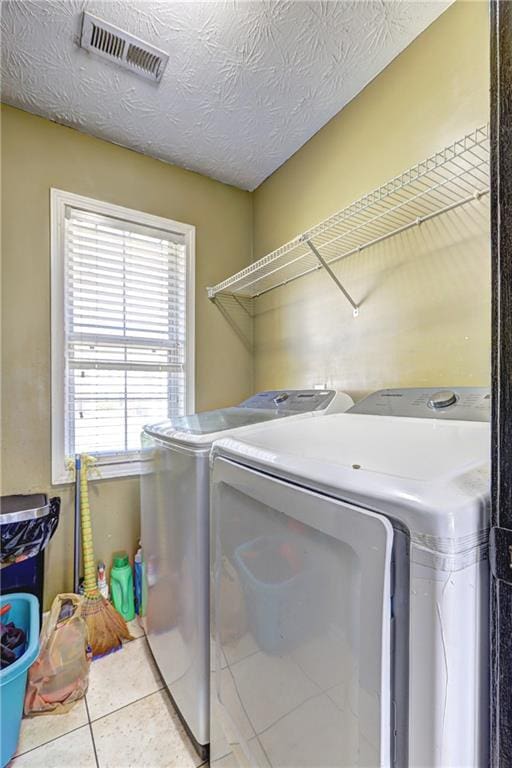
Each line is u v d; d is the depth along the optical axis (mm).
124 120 1822
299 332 2043
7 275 1704
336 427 1044
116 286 2037
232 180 2359
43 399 1780
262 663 788
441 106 1293
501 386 473
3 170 1697
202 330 2293
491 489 484
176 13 1303
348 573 565
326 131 1838
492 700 481
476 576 484
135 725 1257
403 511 501
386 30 1354
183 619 1161
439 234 1299
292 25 1336
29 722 1261
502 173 469
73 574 1822
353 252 1672
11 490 1701
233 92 1645
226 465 923
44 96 1665
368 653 528
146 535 1593
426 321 1347
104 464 1943
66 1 1266
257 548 798
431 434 853
